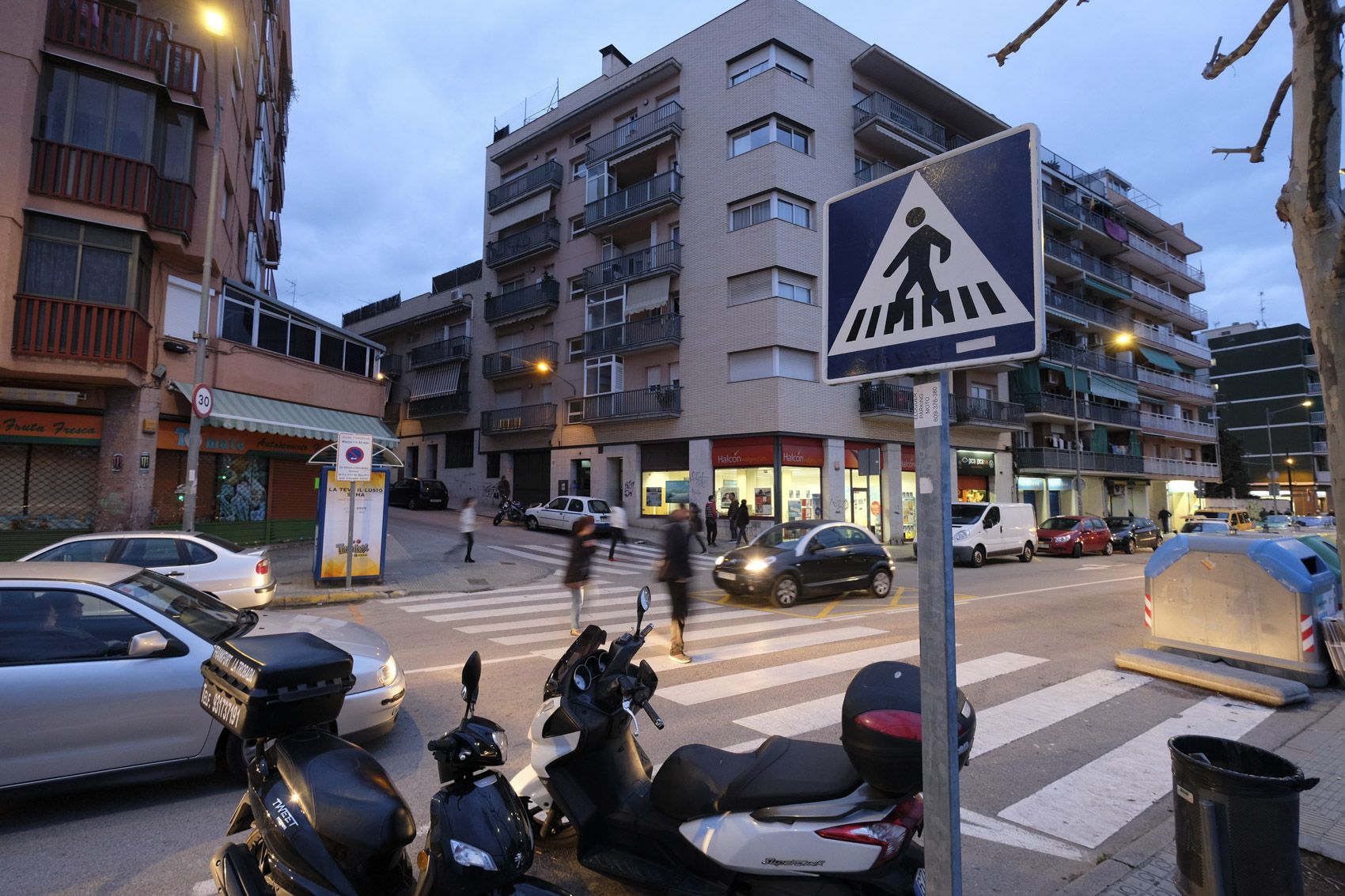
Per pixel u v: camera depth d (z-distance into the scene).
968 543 19.70
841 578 12.12
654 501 27.12
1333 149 2.70
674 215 27.08
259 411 16.27
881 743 2.08
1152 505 46.09
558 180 32.88
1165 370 46.78
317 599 11.36
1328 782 4.31
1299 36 2.83
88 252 13.09
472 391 37.34
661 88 28.31
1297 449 62.91
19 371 12.35
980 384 31.78
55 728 3.87
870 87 27.59
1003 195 1.89
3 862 3.39
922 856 2.33
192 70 14.77
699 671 6.97
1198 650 7.20
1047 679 6.89
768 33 24.78
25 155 12.42
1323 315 2.79
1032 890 3.21
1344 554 2.73
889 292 2.14
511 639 8.55
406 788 4.25
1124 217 43.50
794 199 24.59
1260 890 2.51
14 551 12.96
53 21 12.99
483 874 2.12
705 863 2.57
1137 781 4.45
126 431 13.91
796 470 23.91
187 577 8.77
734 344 24.48
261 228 24.97
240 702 2.63
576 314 31.31
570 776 2.99
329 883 2.36
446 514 31.31
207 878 3.26
